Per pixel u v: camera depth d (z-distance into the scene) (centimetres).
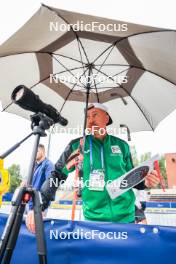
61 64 211
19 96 100
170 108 214
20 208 90
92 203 158
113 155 170
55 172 156
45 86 227
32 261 125
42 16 159
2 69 208
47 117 104
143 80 206
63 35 182
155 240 117
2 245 85
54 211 282
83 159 163
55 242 125
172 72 187
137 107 221
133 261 117
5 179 124
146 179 146
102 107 181
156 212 328
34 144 98
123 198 159
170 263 114
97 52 195
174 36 157
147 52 180
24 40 180
